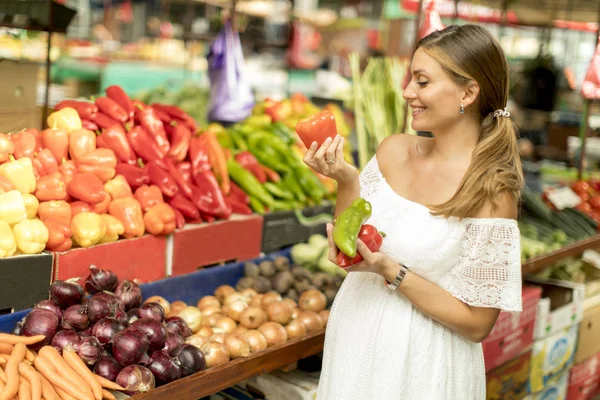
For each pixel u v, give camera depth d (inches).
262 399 114.3
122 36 391.9
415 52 80.3
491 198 76.7
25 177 104.9
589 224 199.5
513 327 148.6
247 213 139.7
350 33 398.9
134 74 309.0
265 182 153.0
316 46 410.6
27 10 131.5
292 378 114.0
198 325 108.5
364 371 82.0
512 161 78.7
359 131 190.7
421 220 79.5
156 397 84.8
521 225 182.7
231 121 198.1
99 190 113.2
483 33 78.1
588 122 230.5
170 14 403.2
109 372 85.9
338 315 85.9
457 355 82.8
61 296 94.5
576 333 177.9
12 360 82.0
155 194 121.2
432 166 83.7
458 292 80.0
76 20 363.9
